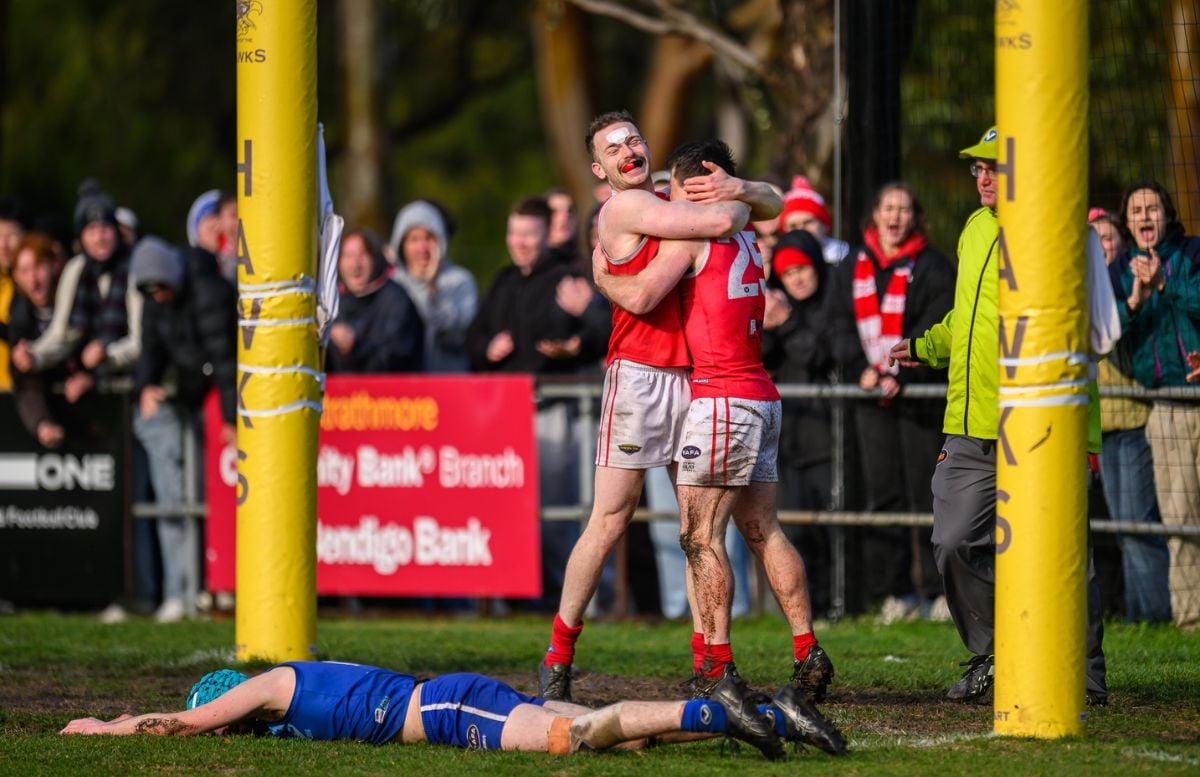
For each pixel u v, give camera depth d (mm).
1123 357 29891
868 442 31953
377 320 35625
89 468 36781
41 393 36781
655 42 75062
